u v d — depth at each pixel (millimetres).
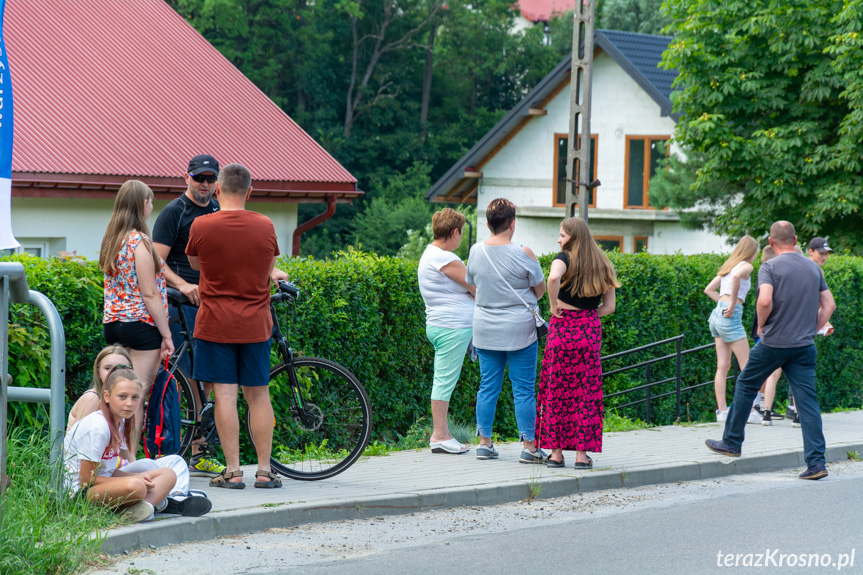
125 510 9797
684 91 38781
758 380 15000
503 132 61219
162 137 30594
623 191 59594
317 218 33500
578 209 29375
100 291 12805
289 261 16078
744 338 19812
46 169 26250
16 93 29125
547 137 61188
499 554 9859
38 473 9805
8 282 9266
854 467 15828
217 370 11508
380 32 110938
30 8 33469
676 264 22516
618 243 59594
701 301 23062
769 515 11828
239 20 95000
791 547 10242
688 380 22938
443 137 109438
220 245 11227
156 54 34938
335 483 12516
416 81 115312
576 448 13812
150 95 32375
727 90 36969
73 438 9758
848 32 35000
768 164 37438
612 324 21219
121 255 11047
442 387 15391
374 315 16859
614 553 9945
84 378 12742
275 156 32656
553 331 13984
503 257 14234
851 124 35750
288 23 100500
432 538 10500
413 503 11789
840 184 36031
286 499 11227
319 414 12617
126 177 27906
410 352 17656
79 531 9023
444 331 15180
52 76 30844
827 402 25328
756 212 38219
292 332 15492
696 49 37500
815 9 35938
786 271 14672
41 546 8484
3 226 10367
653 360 20750
